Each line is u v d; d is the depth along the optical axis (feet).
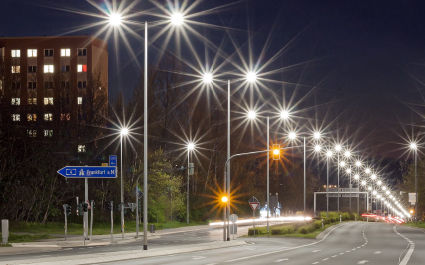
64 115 257.55
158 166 257.96
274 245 135.54
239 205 334.24
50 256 98.22
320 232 186.09
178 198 264.31
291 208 408.05
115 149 257.34
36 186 231.50
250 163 345.51
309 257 97.09
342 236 175.83
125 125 261.85
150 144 266.98
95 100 264.11
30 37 382.01
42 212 239.71
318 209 461.78
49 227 214.28
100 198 251.60
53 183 236.84
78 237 173.06
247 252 109.91
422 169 305.53
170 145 292.61
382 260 91.61
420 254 105.60
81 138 254.06
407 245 134.62
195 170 299.17
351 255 102.42
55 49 380.99
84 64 379.14
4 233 135.13
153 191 254.47
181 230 225.35
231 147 315.37
